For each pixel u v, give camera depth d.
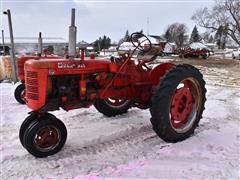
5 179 2.74
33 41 37.22
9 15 7.74
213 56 34.72
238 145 3.49
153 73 3.89
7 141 3.68
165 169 2.89
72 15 3.10
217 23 41.84
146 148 3.44
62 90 3.22
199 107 3.86
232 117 4.74
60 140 3.25
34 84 3.05
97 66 3.51
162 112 3.33
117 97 3.86
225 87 8.20
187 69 3.59
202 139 3.67
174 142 3.57
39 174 2.82
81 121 4.50
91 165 3.00
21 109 5.27
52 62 3.10
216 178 2.72
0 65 8.56
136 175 2.78
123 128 4.16
